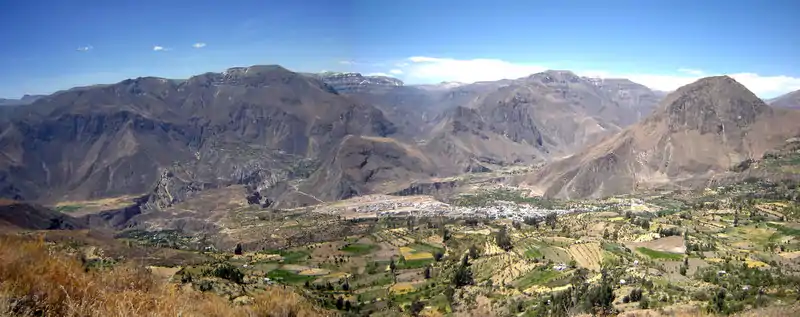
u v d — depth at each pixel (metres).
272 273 190.25
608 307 91.19
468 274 160.00
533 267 155.00
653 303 94.50
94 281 23.41
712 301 91.69
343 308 131.62
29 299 19.16
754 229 194.50
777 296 95.81
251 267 198.12
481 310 122.62
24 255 21.84
